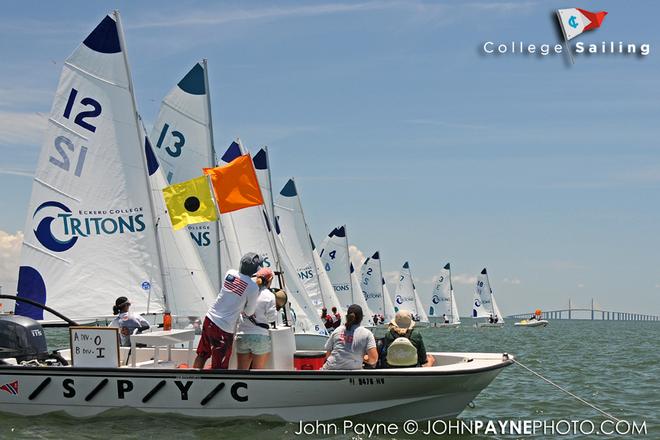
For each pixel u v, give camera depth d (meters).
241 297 11.77
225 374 11.71
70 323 13.74
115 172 14.03
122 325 13.59
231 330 11.81
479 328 102.38
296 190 36.41
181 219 18.28
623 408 15.38
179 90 22.33
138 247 14.04
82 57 14.02
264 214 25.84
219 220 21.59
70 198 13.92
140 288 13.96
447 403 12.20
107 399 12.02
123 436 11.12
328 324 35.28
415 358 12.11
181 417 11.92
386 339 12.60
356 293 54.84
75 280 13.84
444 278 99.81
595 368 24.47
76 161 13.95
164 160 22.33
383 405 11.84
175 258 18.91
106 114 14.05
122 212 14.01
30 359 12.75
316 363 12.31
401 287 87.38
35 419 12.05
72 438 10.97
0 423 11.79
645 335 75.56
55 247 13.85
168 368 11.81
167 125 22.36
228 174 18.94
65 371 12.08
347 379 11.59
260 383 11.69
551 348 41.50
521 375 21.58
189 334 12.63
